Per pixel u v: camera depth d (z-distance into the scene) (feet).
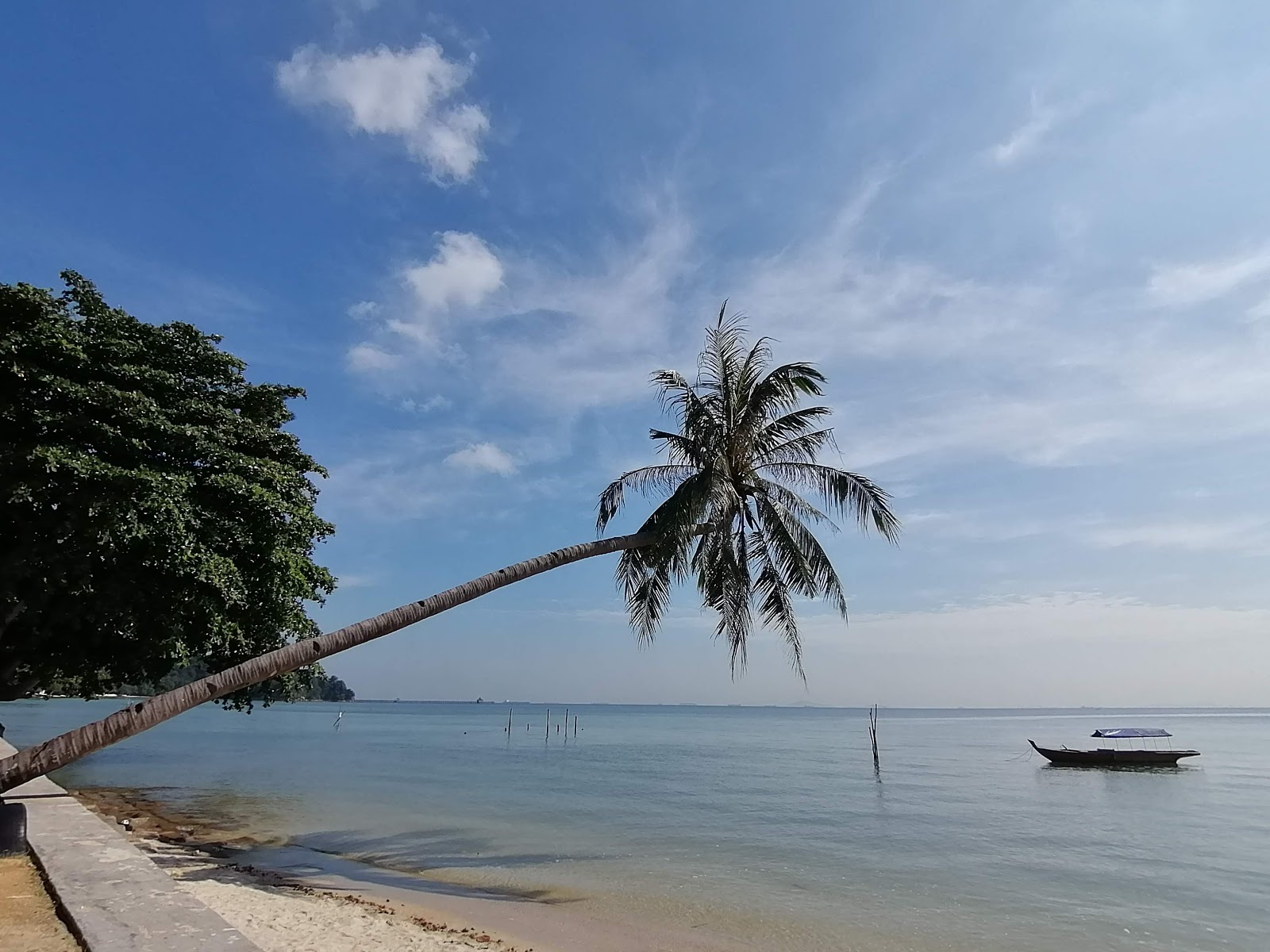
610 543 42.60
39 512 42.29
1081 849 71.92
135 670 58.54
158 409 44.78
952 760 184.14
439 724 400.26
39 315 42.34
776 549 54.75
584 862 62.90
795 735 313.94
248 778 119.75
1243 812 98.17
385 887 51.42
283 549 51.52
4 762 22.97
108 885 26.86
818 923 46.68
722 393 53.98
